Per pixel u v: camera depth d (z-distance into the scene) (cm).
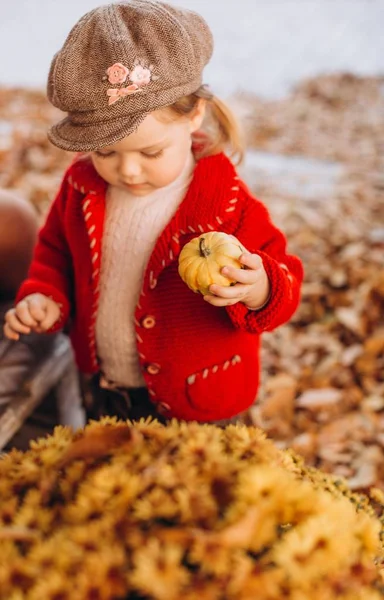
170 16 110
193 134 136
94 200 131
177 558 66
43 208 304
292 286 123
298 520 73
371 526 77
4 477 83
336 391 225
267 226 129
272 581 67
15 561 68
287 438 209
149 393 140
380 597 72
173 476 75
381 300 259
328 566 69
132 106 107
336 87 502
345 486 110
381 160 388
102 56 107
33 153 348
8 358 158
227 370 135
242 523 69
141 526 71
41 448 89
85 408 162
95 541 69
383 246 291
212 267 105
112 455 81
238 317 120
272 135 418
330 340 245
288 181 354
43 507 76
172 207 129
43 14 654
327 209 322
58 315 140
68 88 109
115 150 113
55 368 164
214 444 80
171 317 130
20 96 441
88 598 65
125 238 131
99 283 135
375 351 238
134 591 68
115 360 142
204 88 122
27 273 172
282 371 234
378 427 211
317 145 408
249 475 74
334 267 278
